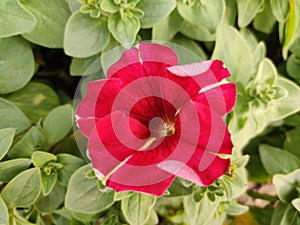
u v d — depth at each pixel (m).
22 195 0.23
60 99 0.29
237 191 0.24
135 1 0.23
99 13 0.23
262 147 0.28
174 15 0.25
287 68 0.29
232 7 0.27
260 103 0.25
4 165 0.22
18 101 0.26
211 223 0.26
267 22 0.29
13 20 0.22
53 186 0.24
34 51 0.27
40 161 0.23
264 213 0.30
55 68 0.29
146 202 0.22
